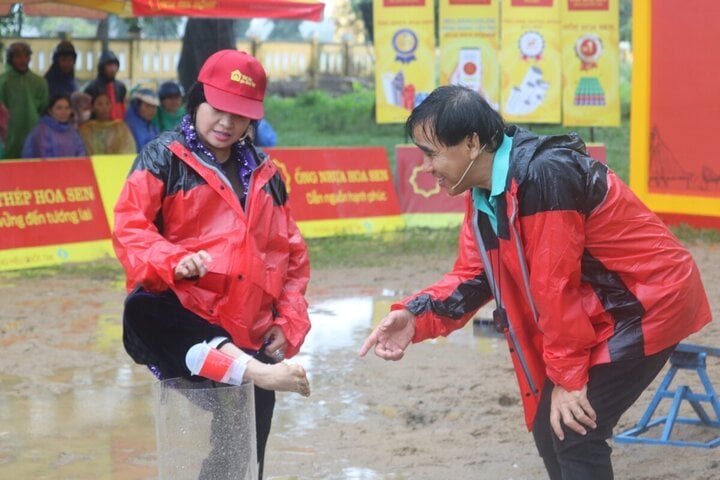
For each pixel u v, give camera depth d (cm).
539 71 1550
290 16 1339
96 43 2386
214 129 412
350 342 856
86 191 1280
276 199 434
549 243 370
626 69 3056
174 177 412
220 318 414
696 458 552
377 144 2450
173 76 2611
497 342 847
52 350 834
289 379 385
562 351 379
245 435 383
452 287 421
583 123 1563
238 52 417
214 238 413
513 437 612
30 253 1209
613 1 1541
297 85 3136
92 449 602
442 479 545
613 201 378
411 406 673
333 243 1377
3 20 2194
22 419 659
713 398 588
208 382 399
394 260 1253
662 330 384
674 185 1419
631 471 538
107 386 734
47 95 1496
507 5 1544
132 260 397
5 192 1206
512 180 373
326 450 595
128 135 1448
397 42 1538
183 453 380
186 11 1282
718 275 1110
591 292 390
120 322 935
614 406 389
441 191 1509
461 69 1550
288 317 432
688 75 1385
